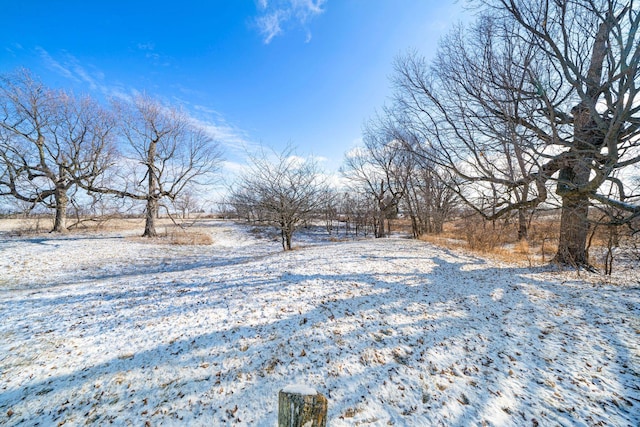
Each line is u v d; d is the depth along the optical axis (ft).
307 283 22.38
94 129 54.39
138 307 18.38
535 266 30.22
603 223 19.72
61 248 41.88
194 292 21.15
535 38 17.71
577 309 17.63
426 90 24.00
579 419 8.84
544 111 19.35
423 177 64.18
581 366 11.68
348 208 103.30
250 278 24.35
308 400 5.26
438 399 9.87
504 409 9.33
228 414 9.27
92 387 10.55
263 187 46.24
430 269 28.73
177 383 10.76
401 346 13.37
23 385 10.64
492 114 20.13
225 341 13.69
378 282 23.24
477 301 19.27
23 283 27.17
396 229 116.67
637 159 14.85
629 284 22.45
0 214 56.59
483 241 44.83
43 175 54.34
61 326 15.67
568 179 26.61
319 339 13.85
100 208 60.70
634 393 9.93
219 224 109.29
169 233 72.90
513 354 12.70
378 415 9.18
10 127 48.42
